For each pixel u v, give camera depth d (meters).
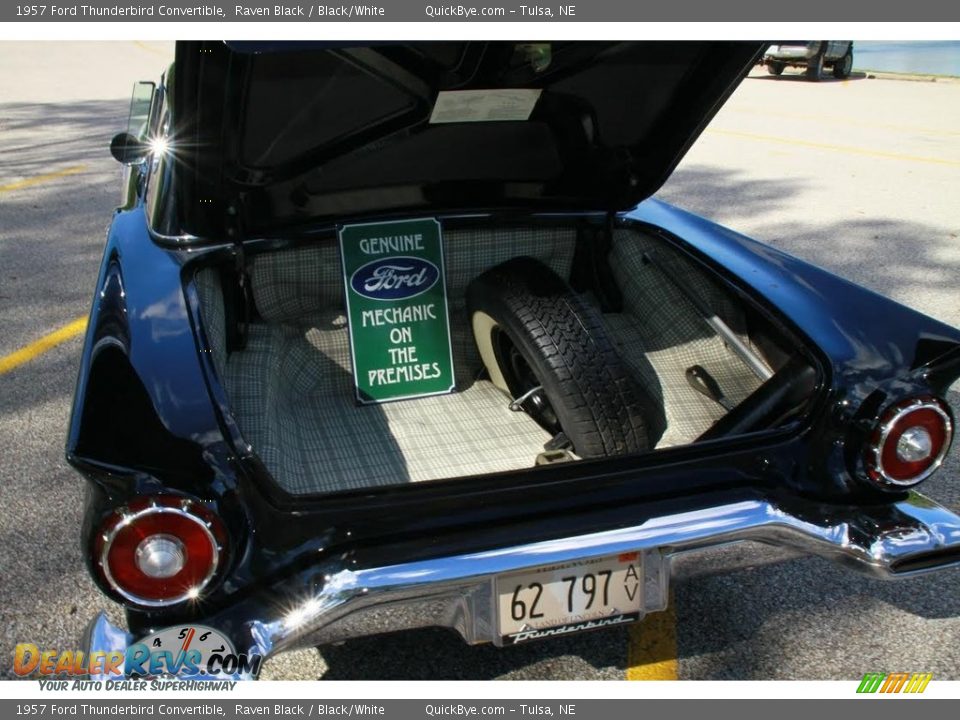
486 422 2.26
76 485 2.46
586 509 1.51
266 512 1.35
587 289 2.52
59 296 3.88
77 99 9.89
